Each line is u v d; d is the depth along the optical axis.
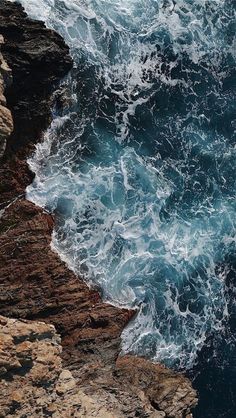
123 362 30.50
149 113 35.38
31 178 30.92
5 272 28.47
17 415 21.78
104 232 32.31
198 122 36.72
